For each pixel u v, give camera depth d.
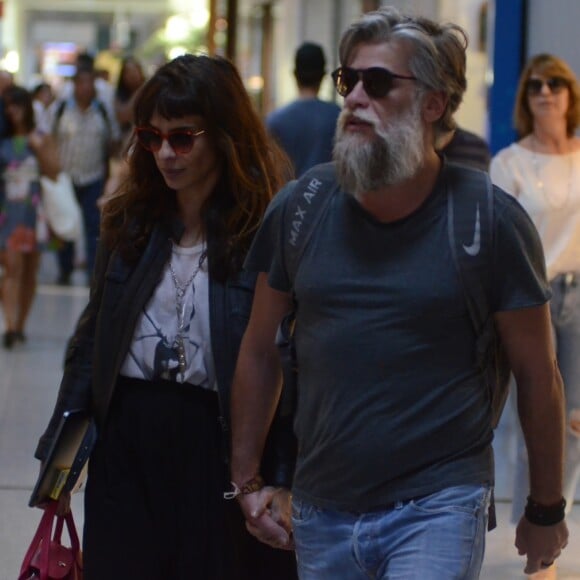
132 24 131.62
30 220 34.31
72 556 12.42
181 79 12.09
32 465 23.25
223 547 12.11
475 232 9.85
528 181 19.03
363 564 10.12
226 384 11.93
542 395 10.33
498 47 31.88
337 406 10.09
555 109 19.09
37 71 121.06
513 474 23.42
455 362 10.00
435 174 10.07
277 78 70.94
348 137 9.94
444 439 9.96
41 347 34.81
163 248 12.27
